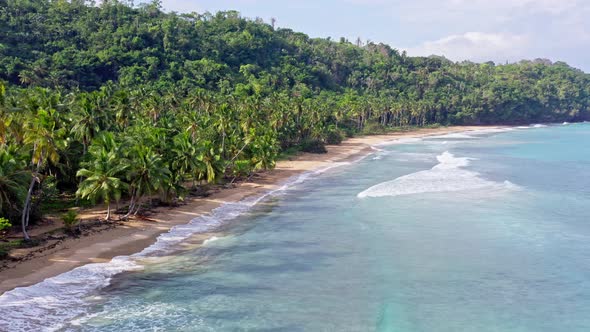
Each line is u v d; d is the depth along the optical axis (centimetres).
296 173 8738
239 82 18562
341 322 3044
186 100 11806
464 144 14900
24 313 3034
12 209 4566
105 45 17200
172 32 19725
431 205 6125
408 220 5434
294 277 3794
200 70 17875
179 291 3500
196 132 8069
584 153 12275
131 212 5462
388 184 7525
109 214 5169
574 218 5509
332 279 3750
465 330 2945
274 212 5825
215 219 5478
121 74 15938
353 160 10631
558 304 3306
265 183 7719
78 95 8112
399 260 4166
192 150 6109
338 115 16662
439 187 7262
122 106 7819
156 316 3095
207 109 11044
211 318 3088
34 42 16150
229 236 4844
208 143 6675
